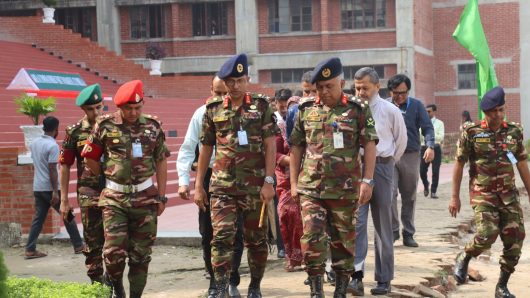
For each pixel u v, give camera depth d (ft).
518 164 29.01
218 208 26.13
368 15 129.08
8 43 102.94
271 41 131.75
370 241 41.39
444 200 63.21
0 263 14.69
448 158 122.31
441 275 33.09
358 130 25.17
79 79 84.84
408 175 39.29
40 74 78.89
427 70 137.08
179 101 98.48
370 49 127.85
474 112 140.67
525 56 138.21
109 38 135.03
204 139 26.84
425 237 43.78
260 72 131.75
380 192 28.58
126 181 25.40
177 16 133.59
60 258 40.57
